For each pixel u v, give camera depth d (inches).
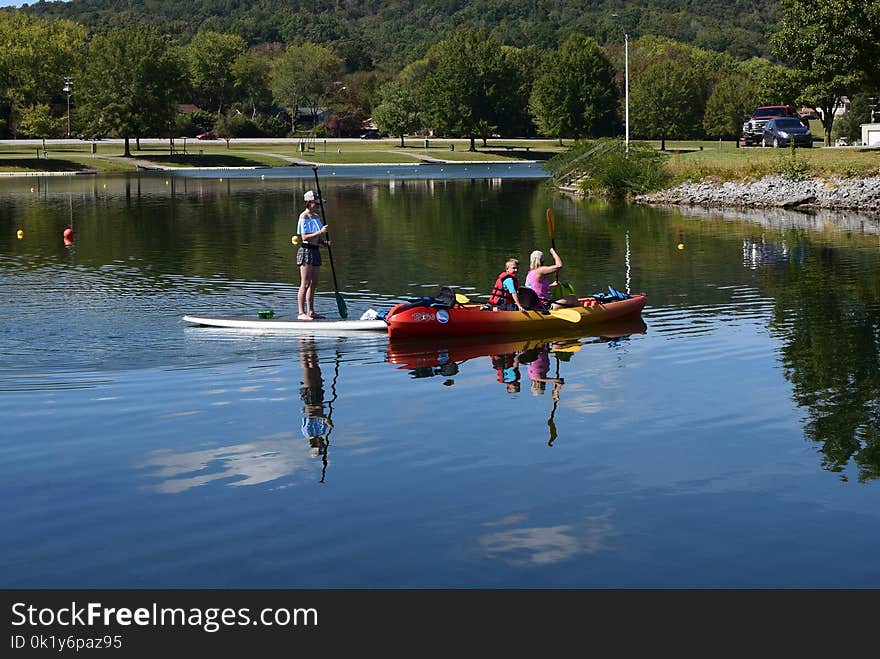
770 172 1657.2
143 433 381.1
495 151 3964.1
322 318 597.0
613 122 3823.8
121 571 269.4
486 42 3907.5
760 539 285.3
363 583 263.3
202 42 6131.9
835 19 1724.9
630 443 369.4
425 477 334.0
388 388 445.7
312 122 5743.1
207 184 2247.8
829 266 843.4
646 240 1059.3
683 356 511.5
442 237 1090.7
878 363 489.1
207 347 522.0
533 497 316.2
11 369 473.7
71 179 2485.2
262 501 313.4
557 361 500.7
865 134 2212.1
